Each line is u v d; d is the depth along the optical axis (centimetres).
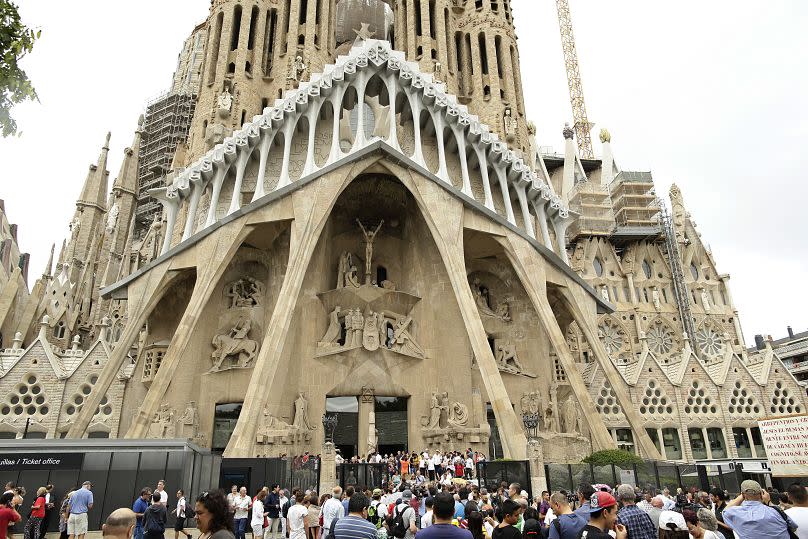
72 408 3600
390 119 3466
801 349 8238
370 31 5053
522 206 3784
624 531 605
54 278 5591
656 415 4450
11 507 1060
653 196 7369
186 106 6975
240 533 1521
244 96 4088
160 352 3559
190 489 1980
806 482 1439
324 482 2162
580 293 3759
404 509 1262
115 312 5653
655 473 2220
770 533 602
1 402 3500
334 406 3444
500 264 3997
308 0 4541
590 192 6931
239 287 3609
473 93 4800
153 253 5250
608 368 3562
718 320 6650
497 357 3747
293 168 3550
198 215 3619
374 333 3509
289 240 3528
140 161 6994
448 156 3866
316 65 4419
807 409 4653
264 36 4516
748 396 4634
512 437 2819
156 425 3111
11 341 4747
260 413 2719
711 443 4503
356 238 3953
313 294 3572
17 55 608
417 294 3766
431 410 3425
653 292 6638
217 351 3394
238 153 3428
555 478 2234
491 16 4962
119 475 1855
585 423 3678
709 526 645
